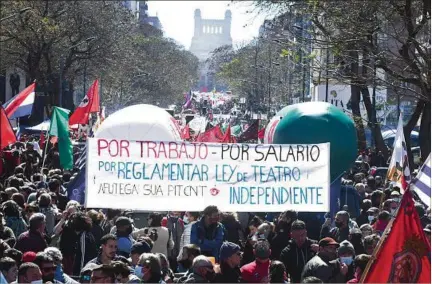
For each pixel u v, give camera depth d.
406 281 8.80
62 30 58.56
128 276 10.08
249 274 10.78
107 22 63.34
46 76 60.59
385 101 45.56
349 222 15.66
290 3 35.25
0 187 20.17
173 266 14.65
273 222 15.68
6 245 11.59
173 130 21.48
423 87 26.92
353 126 20.83
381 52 27.66
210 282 10.51
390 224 8.84
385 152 35.59
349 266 11.97
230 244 10.66
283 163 12.56
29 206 15.46
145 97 120.31
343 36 28.16
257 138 46.09
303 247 12.41
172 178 12.44
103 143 12.34
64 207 18.73
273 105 101.00
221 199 12.48
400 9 26.78
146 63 115.00
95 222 13.69
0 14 47.84
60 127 21.50
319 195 12.54
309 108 20.80
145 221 17.67
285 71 85.62
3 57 58.44
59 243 13.47
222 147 12.51
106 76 72.31
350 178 28.58
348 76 29.09
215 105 155.12
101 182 12.32
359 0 27.48
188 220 15.89
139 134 21.06
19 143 33.91
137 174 12.37
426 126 29.83
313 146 12.54
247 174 12.53
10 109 20.91
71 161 21.66
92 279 9.72
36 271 9.77
